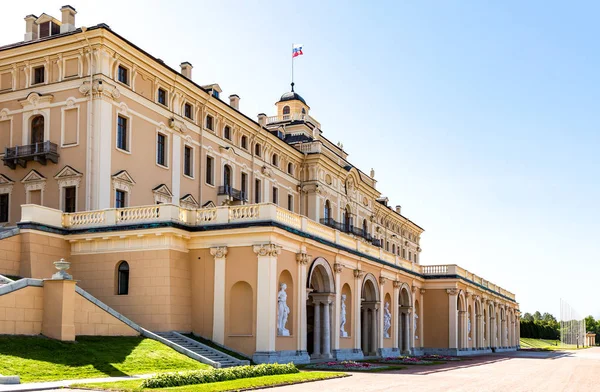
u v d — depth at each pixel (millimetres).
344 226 75375
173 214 35438
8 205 44250
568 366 44875
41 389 18875
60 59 43250
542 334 170000
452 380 28734
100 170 40969
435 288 67875
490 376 32469
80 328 28172
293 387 22969
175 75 48219
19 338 24734
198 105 52094
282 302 36125
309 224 40594
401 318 62281
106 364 24609
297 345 37500
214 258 35969
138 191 44375
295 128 75062
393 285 57844
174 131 48594
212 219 36438
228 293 35312
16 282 25641
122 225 35781
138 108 44938
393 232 97188
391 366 38156
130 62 44344
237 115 57125
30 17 45906
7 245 34000
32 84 44312
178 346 30094
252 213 35562
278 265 35688
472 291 75562
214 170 53938
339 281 44750
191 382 21766
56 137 42750
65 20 44906
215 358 31719
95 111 41531
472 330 75375
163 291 34594
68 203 42094
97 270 36312
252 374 25875
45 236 35625
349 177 77750
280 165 66000
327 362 38188
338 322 44062
